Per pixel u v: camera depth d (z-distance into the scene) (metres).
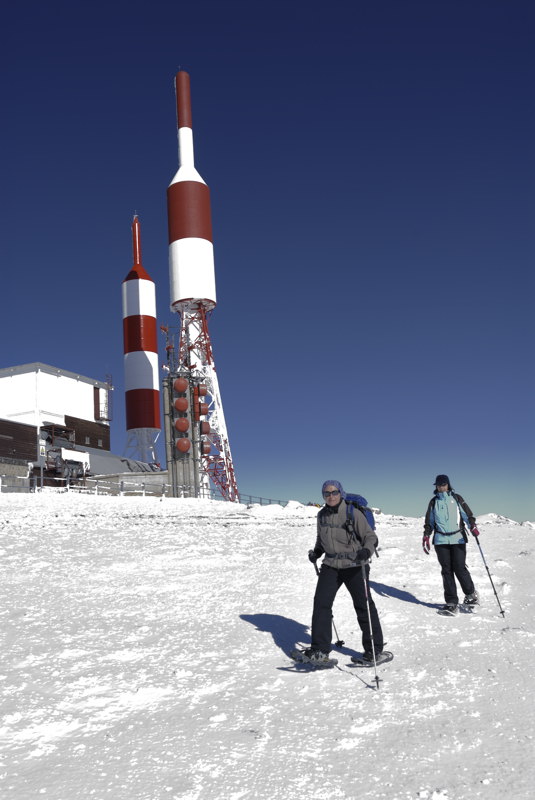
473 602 8.01
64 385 73.00
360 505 5.89
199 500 32.09
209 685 5.12
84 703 4.72
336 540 5.86
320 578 5.89
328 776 3.56
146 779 3.54
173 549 12.80
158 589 9.02
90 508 24.47
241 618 7.37
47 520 18.52
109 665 5.62
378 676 5.34
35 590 8.85
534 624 7.14
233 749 3.91
